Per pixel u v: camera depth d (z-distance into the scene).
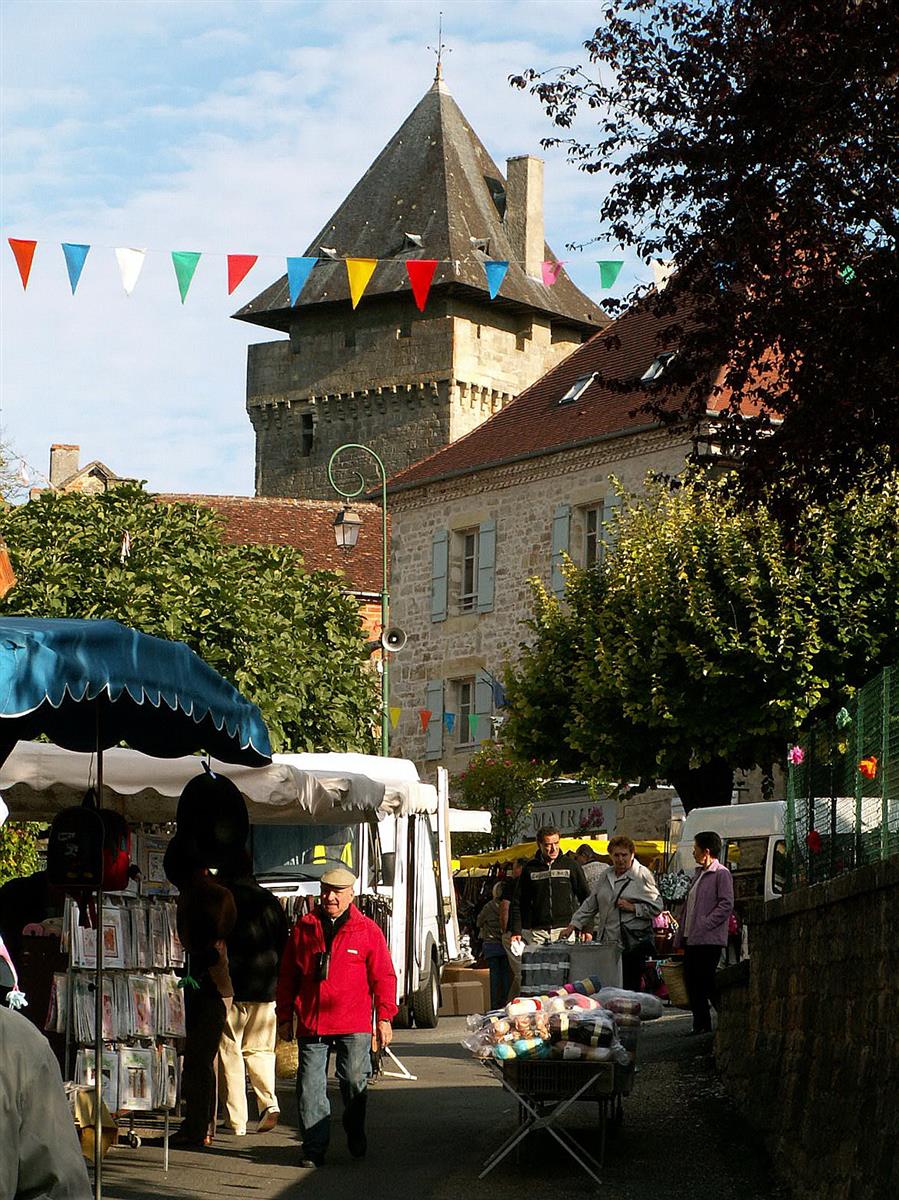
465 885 42.38
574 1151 11.41
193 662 10.58
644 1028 19.89
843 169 13.29
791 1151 10.37
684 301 14.12
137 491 34.16
